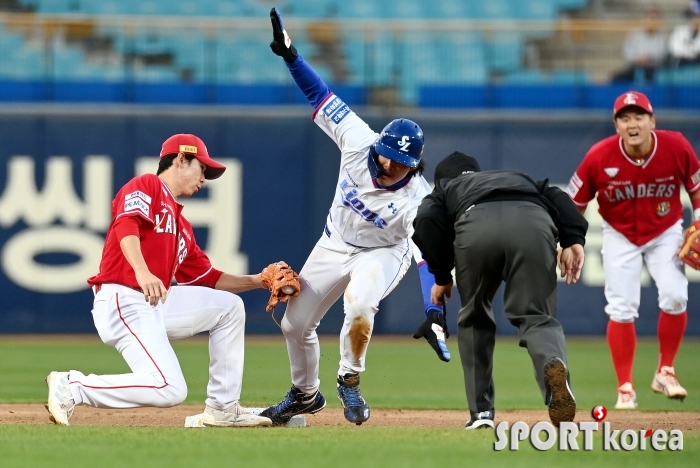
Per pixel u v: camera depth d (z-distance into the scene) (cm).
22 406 2756
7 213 5453
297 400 2273
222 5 7031
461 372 4091
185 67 6197
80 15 6438
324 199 5588
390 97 6019
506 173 1977
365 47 6109
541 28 6028
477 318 2017
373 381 3747
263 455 1609
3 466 1501
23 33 6200
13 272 5441
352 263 2177
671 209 2911
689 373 4056
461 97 5997
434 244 1956
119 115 5538
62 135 5506
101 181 5516
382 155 2022
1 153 5472
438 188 2034
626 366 2864
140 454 1612
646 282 5584
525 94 6019
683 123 5669
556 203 1952
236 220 5553
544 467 1544
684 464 1606
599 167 2894
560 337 1830
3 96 5916
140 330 2009
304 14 7088
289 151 5591
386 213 2108
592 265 5522
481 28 6050
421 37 6212
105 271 2047
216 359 2131
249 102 5975
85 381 1991
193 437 1827
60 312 5444
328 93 2164
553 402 1758
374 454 1625
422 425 2369
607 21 6975
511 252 1861
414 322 5625
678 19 6956
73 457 1582
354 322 2103
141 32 6178
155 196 2041
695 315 5553
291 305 2230
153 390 1975
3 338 5344
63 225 5475
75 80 6028
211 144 5578
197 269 2250
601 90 6047
